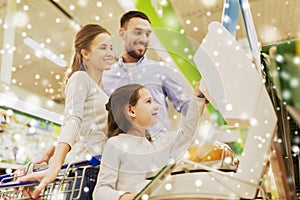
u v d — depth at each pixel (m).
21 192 0.73
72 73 0.94
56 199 0.73
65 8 3.11
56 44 3.64
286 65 0.67
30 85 4.23
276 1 2.99
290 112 0.65
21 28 3.30
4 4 3.02
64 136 0.81
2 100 2.32
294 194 0.59
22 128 2.47
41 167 0.90
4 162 2.22
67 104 0.87
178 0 2.93
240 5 0.92
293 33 3.41
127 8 1.85
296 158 0.76
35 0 2.99
